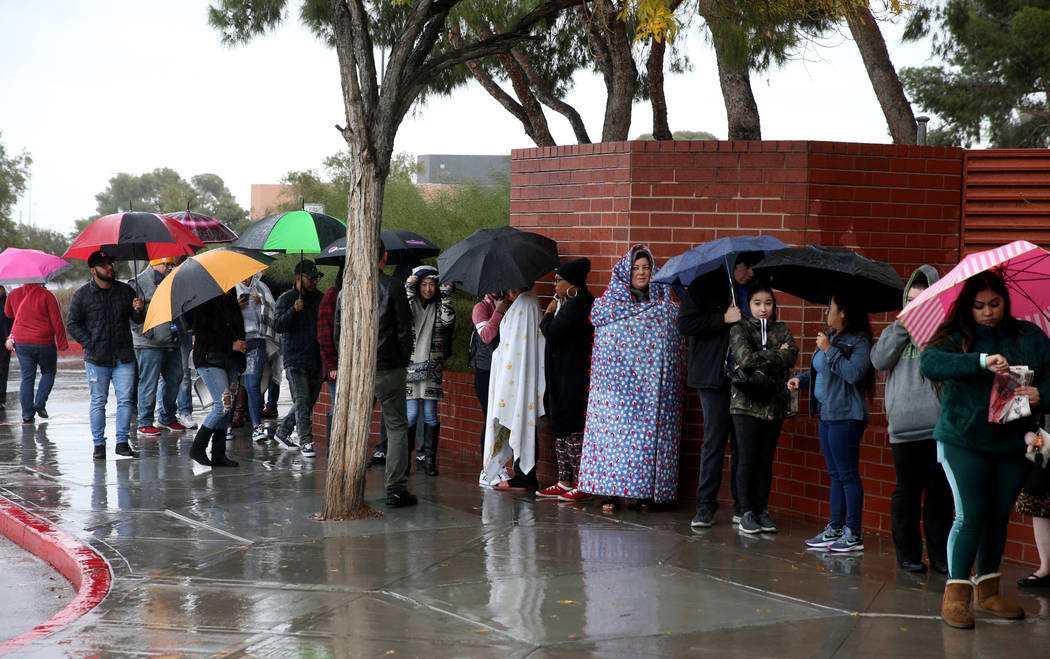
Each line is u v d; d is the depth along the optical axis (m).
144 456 10.54
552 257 8.62
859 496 6.56
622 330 7.86
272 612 5.30
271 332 11.77
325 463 10.18
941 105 25.98
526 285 8.29
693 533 7.20
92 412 10.36
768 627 5.05
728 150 8.40
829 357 6.46
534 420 8.74
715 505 7.38
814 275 6.88
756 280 7.04
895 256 8.51
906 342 5.94
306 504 8.14
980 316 5.07
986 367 4.95
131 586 5.81
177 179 100.25
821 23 11.17
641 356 7.83
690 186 8.48
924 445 5.99
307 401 10.51
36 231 67.69
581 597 5.57
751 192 8.38
